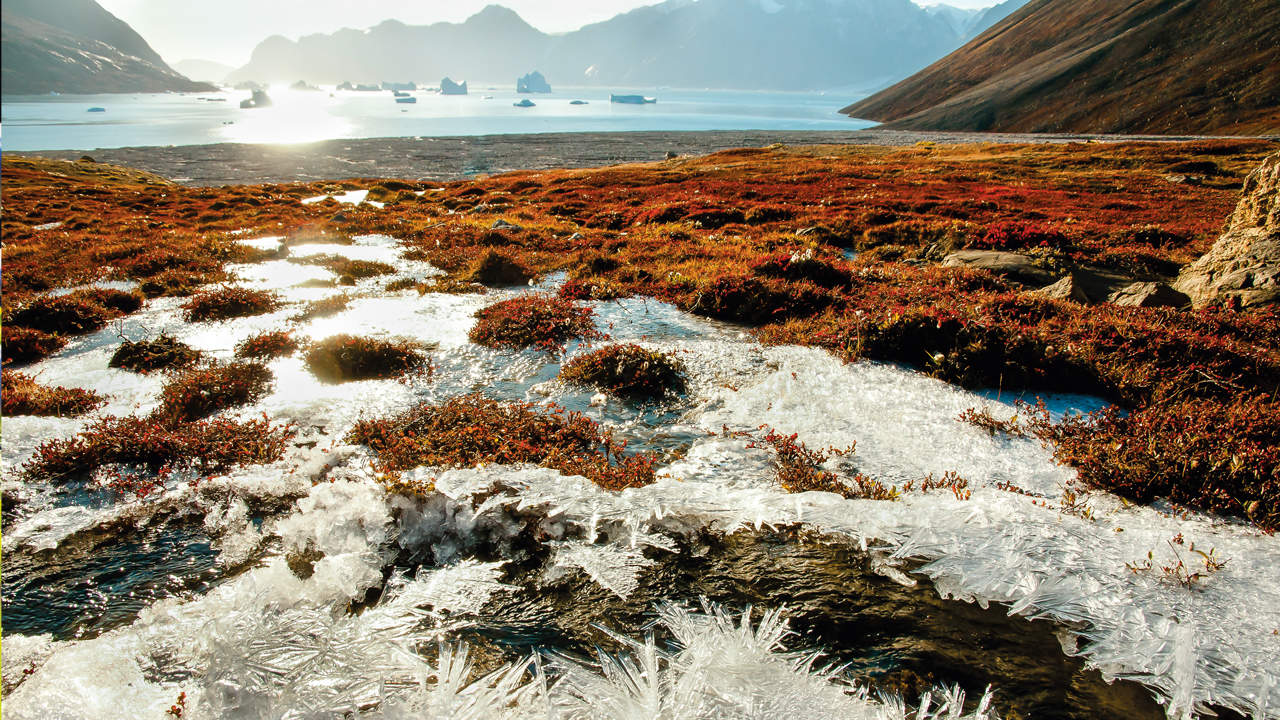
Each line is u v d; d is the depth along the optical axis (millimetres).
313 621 3605
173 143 109062
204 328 11312
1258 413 6723
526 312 11320
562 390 8453
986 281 13602
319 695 3006
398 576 4254
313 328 11078
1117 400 7941
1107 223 24406
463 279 15375
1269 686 3215
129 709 3062
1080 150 61656
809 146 85312
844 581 4109
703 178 45719
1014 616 3781
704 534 4672
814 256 14344
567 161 87125
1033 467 6176
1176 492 5438
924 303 11008
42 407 7711
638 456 6336
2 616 3986
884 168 50781
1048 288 13164
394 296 13688
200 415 7668
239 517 5156
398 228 23281
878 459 6336
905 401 7859
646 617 3807
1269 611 3760
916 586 4051
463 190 44156
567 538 4637
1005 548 4375
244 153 90125
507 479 5383
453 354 9891
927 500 5246
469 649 3539
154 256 17078
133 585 4328
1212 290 12047
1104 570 4152
